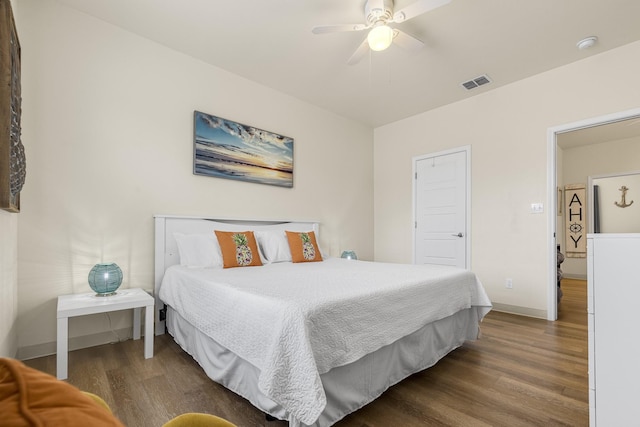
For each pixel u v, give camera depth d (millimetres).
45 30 2223
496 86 3518
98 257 2410
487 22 2426
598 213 5672
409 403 1594
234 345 1549
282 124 3695
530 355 2209
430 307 1942
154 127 2721
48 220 2209
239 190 3285
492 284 3531
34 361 2059
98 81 2439
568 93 3045
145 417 1436
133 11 2352
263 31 2578
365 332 1513
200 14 2375
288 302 1355
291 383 1201
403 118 4504
